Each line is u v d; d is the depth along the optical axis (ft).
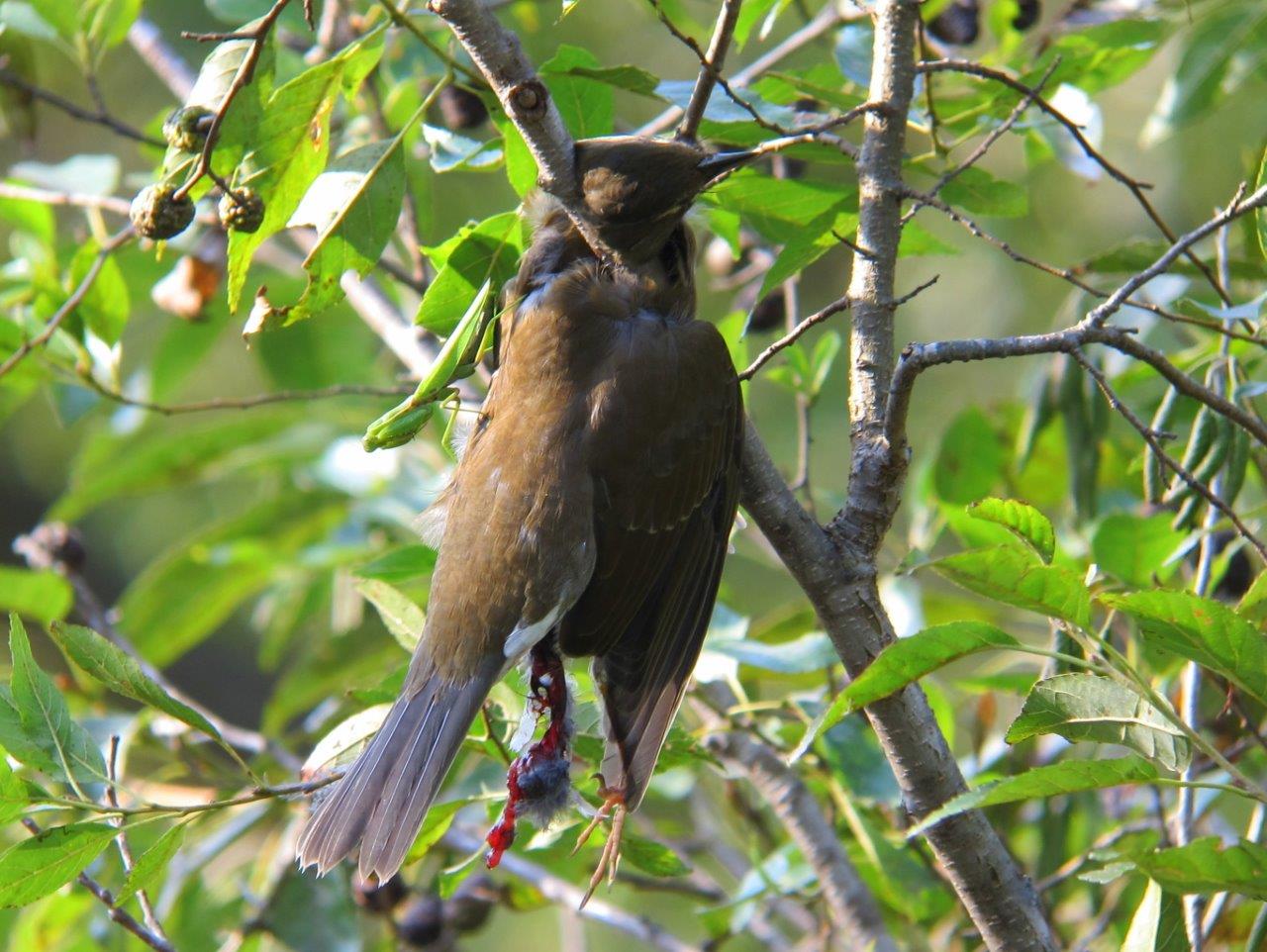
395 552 27.37
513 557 23.81
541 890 34.45
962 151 47.16
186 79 40.93
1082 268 31.30
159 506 64.49
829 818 33.86
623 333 24.53
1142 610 19.44
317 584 43.19
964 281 52.54
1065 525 36.40
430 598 24.72
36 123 35.04
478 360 23.80
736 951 43.96
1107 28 30.14
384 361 44.96
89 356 32.09
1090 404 31.89
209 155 21.72
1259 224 24.91
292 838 33.47
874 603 22.04
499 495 24.12
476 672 23.70
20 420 67.26
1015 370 51.49
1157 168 48.88
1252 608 22.08
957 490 36.47
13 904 21.18
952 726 31.45
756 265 35.45
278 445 41.88
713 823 38.52
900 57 22.84
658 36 51.72
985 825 22.38
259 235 23.58
